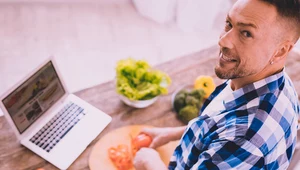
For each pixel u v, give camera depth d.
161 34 2.86
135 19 2.98
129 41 2.75
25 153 1.06
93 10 3.01
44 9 2.93
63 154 1.06
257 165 0.69
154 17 2.95
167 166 1.07
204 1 2.68
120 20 2.95
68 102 1.21
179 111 1.21
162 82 1.25
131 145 1.12
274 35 0.65
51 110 1.16
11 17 2.79
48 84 1.13
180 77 1.38
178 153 0.93
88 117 1.18
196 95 1.21
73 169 1.04
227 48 0.70
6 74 2.35
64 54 2.56
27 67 2.42
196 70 1.42
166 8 2.84
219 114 0.78
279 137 0.70
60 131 1.12
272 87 0.73
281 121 0.71
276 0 0.62
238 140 0.67
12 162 1.03
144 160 0.97
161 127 1.20
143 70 1.22
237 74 0.72
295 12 0.62
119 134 1.15
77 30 2.78
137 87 1.23
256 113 0.70
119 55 2.62
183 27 2.88
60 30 2.75
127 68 1.22
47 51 2.56
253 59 0.68
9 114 1.01
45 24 2.79
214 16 2.80
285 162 0.77
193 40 2.83
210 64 1.46
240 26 0.66
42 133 1.10
